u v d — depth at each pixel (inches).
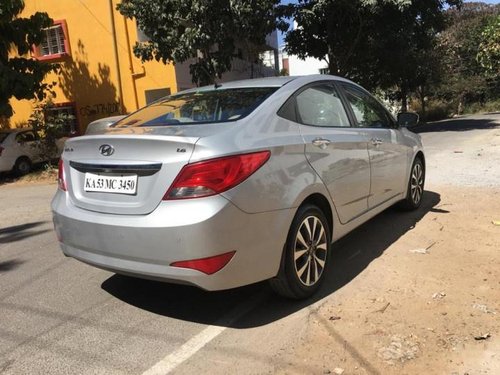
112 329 149.2
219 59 592.1
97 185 149.7
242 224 135.8
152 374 124.4
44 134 633.6
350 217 185.3
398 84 1184.8
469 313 146.1
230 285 137.3
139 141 139.7
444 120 1250.0
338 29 800.3
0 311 165.9
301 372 121.5
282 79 179.9
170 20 570.6
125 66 733.9
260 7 554.9
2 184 554.6
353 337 136.0
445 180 341.7
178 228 131.3
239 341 138.1
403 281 171.0
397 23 814.5
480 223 233.3
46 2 764.6
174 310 160.4
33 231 282.8
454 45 1675.7
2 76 533.3
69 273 199.9
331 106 187.5
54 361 132.6
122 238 140.3
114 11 727.1
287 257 150.5
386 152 213.3
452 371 119.0
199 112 164.6
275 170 145.4
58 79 777.6
